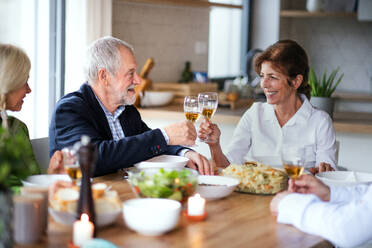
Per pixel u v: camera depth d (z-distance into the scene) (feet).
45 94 11.96
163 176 4.96
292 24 19.95
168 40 15.38
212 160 7.86
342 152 11.59
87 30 11.47
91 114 7.16
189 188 5.07
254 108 8.82
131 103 7.54
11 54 6.37
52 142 6.96
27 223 3.99
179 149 7.32
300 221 4.66
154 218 4.21
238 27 19.34
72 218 4.33
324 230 4.53
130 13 13.70
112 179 6.36
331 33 19.45
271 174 5.93
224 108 13.44
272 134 8.60
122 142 6.57
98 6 11.69
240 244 4.23
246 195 5.88
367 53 18.93
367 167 11.35
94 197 4.50
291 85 8.20
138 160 6.66
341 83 19.49
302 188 5.39
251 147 8.80
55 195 4.47
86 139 4.12
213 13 18.03
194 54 16.76
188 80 15.35
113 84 7.30
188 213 4.87
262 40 18.98
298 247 4.24
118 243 4.13
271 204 5.09
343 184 5.94
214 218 4.93
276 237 4.46
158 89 14.25
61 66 11.84
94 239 3.84
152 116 12.37
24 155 3.91
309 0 17.93
